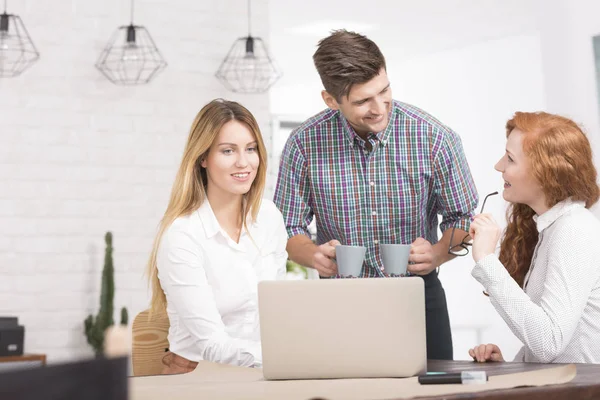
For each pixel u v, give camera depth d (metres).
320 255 2.15
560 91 4.93
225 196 1.97
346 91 2.11
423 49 6.55
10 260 4.14
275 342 1.39
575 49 4.82
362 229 2.41
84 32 4.34
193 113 4.54
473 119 6.38
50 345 4.16
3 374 0.59
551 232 1.82
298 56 6.70
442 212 2.44
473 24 5.77
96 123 4.33
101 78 4.36
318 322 1.39
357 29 5.90
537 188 1.84
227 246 1.92
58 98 4.28
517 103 6.03
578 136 1.81
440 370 1.56
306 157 2.43
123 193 4.36
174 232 1.87
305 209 2.48
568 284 1.69
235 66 4.62
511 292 1.68
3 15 4.14
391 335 1.38
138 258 4.35
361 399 1.09
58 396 0.61
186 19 4.55
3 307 4.11
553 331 1.64
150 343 2.04
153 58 4.43
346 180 2.39
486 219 1.80
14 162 4.19
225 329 1.92
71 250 4.24
